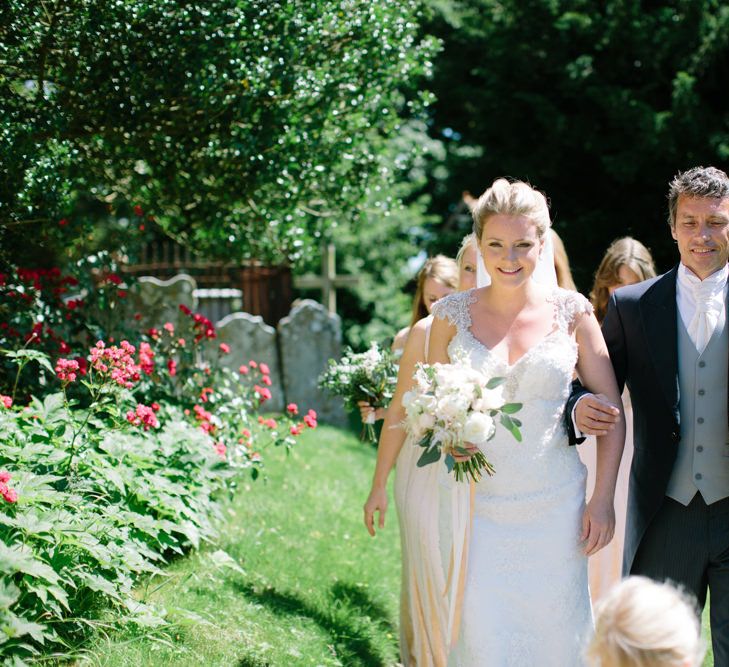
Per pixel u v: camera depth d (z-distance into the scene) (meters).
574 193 14.97
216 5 5.07
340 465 8.38
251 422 5.78
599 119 13.99
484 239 3.39
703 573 3.61
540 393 3.36
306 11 5.34
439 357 3.60
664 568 3.63
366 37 5.72
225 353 6.20
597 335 3.51
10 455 3.87
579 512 3.42
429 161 19.27
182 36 5.02
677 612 2.30
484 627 3.31
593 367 3.50
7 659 3.05
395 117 6.43
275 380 11.47
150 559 4.47
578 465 3.49
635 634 2.27
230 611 4.25
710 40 12.94
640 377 3.73
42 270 5.68
